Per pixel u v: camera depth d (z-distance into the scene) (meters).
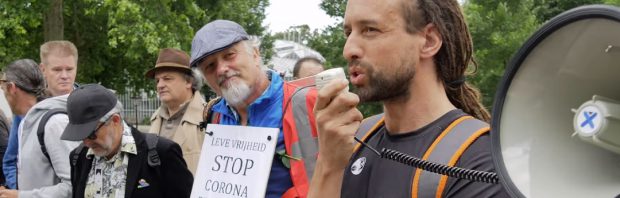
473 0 14.30
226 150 2.80
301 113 2.67
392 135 1.54
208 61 2.79
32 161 3.56
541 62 1.01
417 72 1.46
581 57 0.96
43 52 4.27
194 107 4.21
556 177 0.98
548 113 1.03
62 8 15.98
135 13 13.18
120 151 3.14
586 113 0.89
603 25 0.87
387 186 1.46
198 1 18.69
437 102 1.49
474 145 1.36
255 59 2.84
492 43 13.73
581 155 0.98
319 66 5.26
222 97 3.02
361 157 1.60
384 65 1.41
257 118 2.78
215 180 2.79
